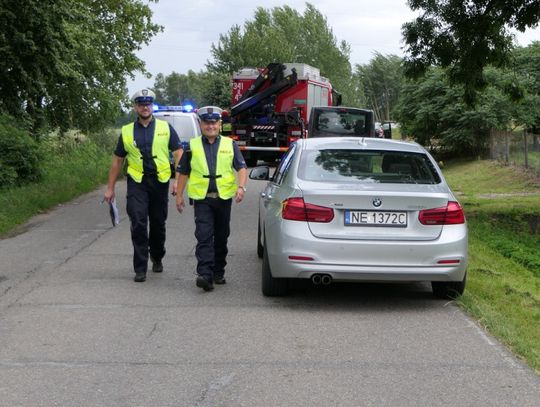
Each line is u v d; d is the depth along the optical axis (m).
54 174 18.64
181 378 4.63
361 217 6.22
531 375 4.70
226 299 6.82
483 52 15.42
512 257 11.44
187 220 12.36
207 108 7.12
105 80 30.88
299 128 25.31
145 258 7.58
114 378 4.63
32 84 18.86
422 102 37.09
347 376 4.67
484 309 6.35
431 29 15.70
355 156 6.89
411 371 4.77
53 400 4.26
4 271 8.16
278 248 6.33
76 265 8.50
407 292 7.20
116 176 7.71
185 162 7.26
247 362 4.96
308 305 6.62
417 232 6.25
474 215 15.94
